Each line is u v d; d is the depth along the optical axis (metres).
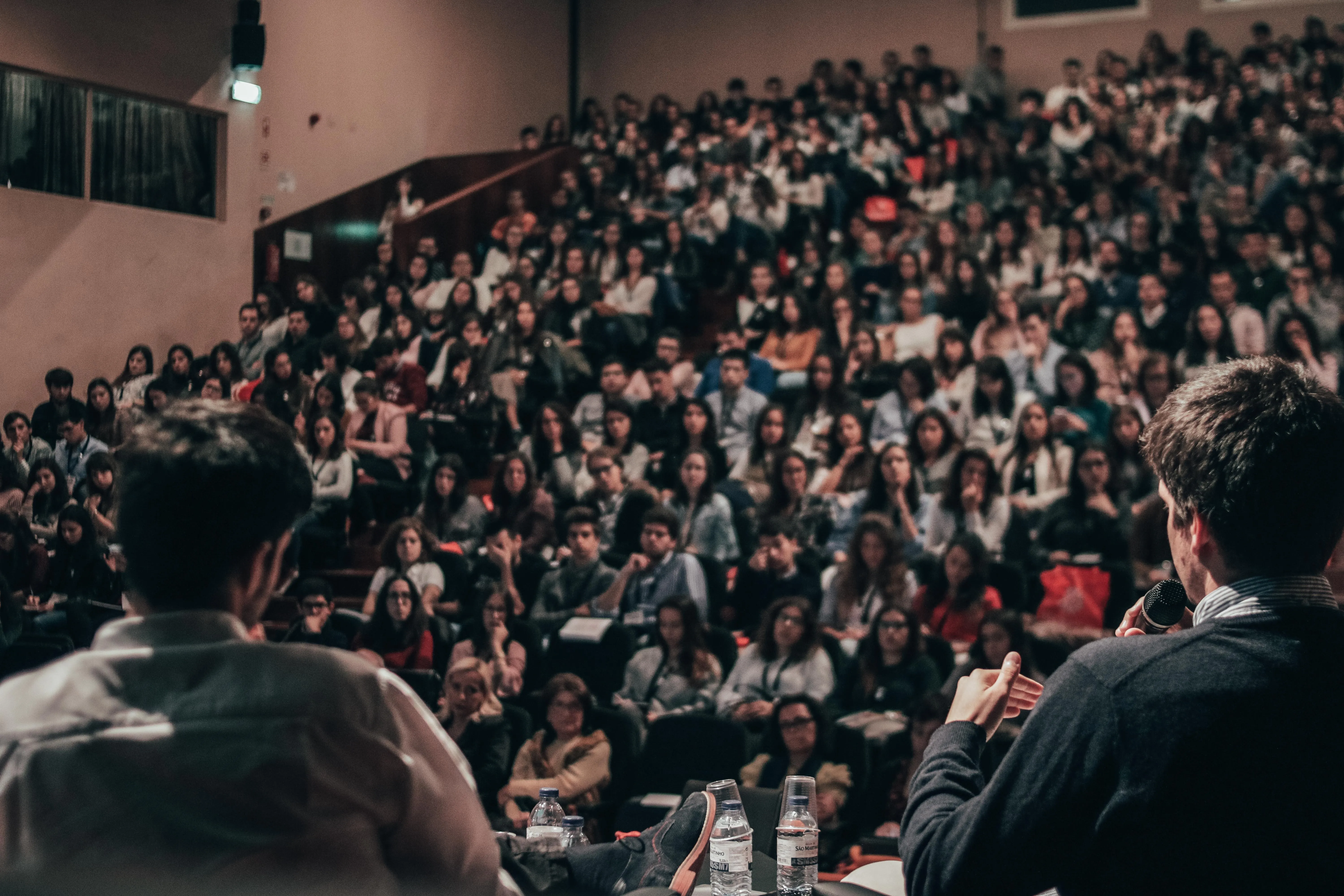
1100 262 7.73
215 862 0.91
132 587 1.07
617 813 4.42
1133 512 5.50
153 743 0.93
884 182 10.32
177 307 9.30
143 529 1.05
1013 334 7.08
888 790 4.21
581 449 6.95
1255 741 1.01
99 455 7.27
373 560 7.05
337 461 7.15
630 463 6.84
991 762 3.73
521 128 13.46
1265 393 1.12
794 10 13.38
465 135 12.64
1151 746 1.03
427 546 6.16
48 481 7.39
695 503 6.18
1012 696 1.33
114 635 1.02
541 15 13.76
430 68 12.12
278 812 0.93
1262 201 8.56
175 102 9.31
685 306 9.07
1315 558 1.11
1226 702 1.02
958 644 5.05
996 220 8.76
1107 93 10.82
